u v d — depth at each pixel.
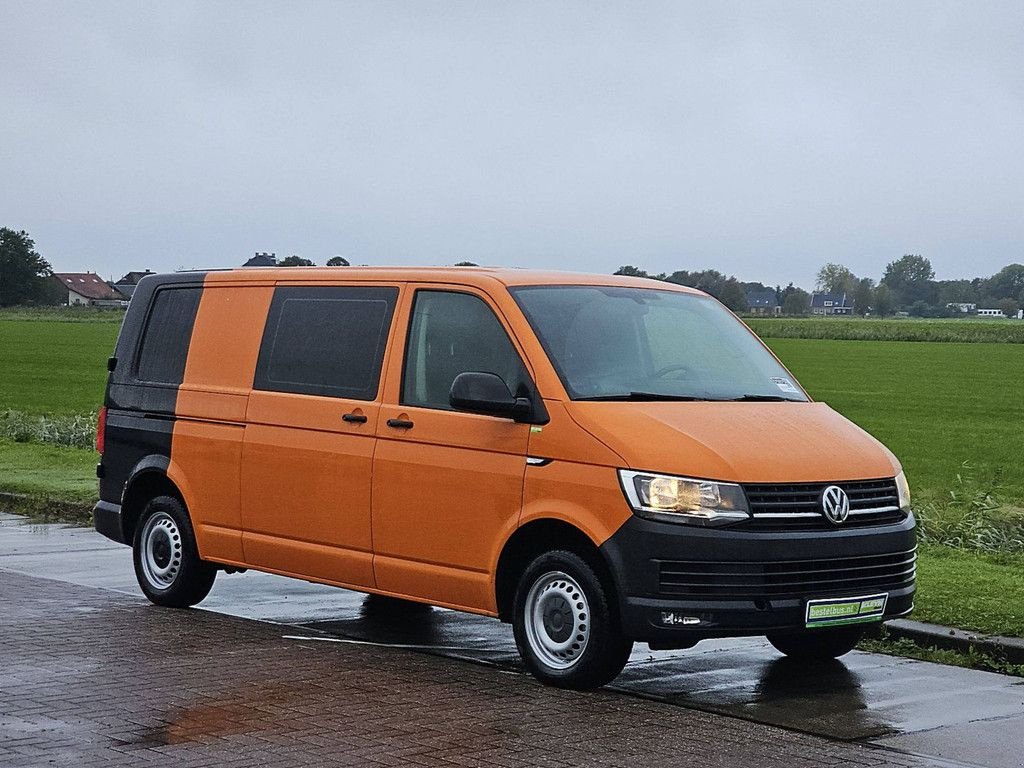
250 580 11.84
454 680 8.08
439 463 8.42
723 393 8.44
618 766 6.27
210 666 8.35
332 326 9.30
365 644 9.17
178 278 10.56
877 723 7.30
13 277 168.00
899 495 8.10
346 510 8.95
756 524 7.46
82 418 27.17
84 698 7.44
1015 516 16.19
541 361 8.12
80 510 15.64
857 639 8.71
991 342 105.56
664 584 7.45
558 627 7.91
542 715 7.24
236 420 9.73
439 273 8.86
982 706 7.74
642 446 7.61
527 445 8.01
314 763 6.21
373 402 8.88
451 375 8.55
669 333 8.82
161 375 10.43
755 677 8.40
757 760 6.46
